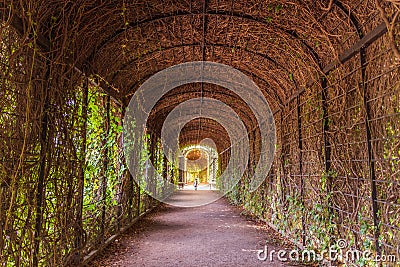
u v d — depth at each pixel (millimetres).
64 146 2943
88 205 3982
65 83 3031
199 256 4277
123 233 5812
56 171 2824
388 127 2680
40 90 2594
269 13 3861
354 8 3053
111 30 3814
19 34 2316
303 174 4770
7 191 2148
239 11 3916
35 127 2490
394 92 2607
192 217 8180
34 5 2402
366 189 3023
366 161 3018
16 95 2279
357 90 3135
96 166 4293
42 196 2615
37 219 2553
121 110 5500
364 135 3027
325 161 3855
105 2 3225
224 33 4445
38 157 2535
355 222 3201
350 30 3232
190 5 3777
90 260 3922
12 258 2225
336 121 3656
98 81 4055
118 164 5562
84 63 3529
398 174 2543
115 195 5461
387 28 2422
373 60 2908
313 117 4383
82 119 3482
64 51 2912
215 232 6078
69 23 2973
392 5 2553
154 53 4883
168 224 7035
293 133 5332
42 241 2674
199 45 4770
